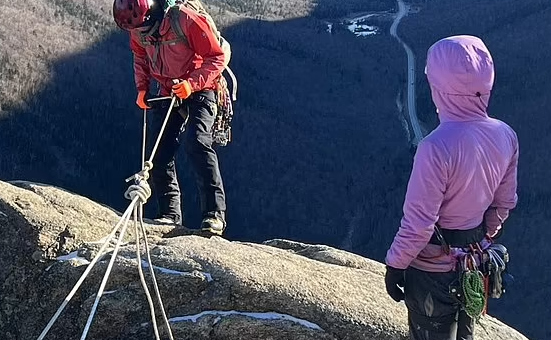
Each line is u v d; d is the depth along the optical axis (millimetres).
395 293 3062
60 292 3955
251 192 68500
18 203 4203
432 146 2850
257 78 101188
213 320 3758
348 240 63812
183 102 4555
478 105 2904
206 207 4551
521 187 61844
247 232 62312
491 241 3143
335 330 3762
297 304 3797
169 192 4789
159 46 4332
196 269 3865
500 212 3182
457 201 2900
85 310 3859
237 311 3787
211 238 4211
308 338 3723
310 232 64562
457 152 2836
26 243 4094
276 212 65812
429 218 2836
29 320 3977
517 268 51438
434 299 3004
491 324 4246
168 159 4707
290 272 3986
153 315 3150
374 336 3764
